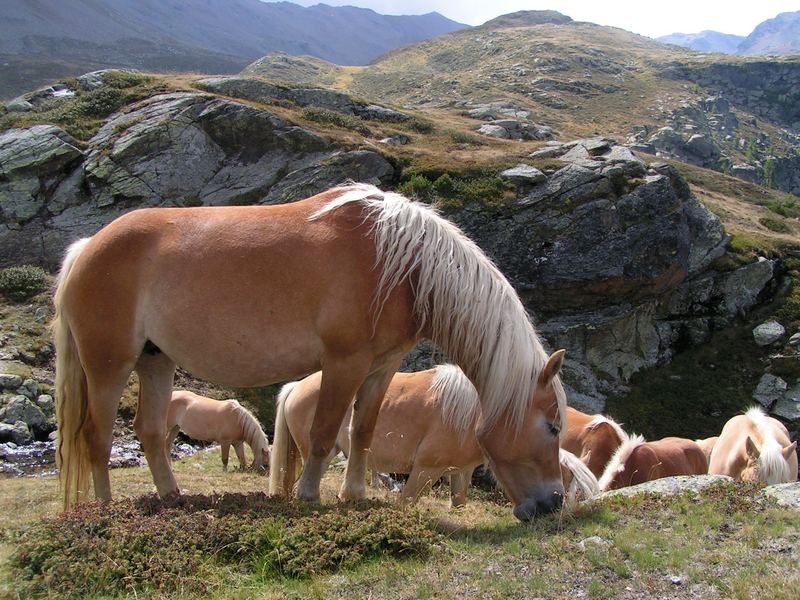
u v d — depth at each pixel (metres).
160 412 6.20
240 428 13.83
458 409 7.60
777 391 25.48
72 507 5.38
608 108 100.44
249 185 27.16
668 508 5.29
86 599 4.18
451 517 6.45
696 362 27.31
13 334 19.00
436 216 5.93
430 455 7.82
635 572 4.18
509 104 90.31
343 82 121.12
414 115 38.56
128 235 5.78
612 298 26.38
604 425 10.10
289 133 27.94
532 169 27.12
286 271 5.52
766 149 112.31
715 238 29.86
